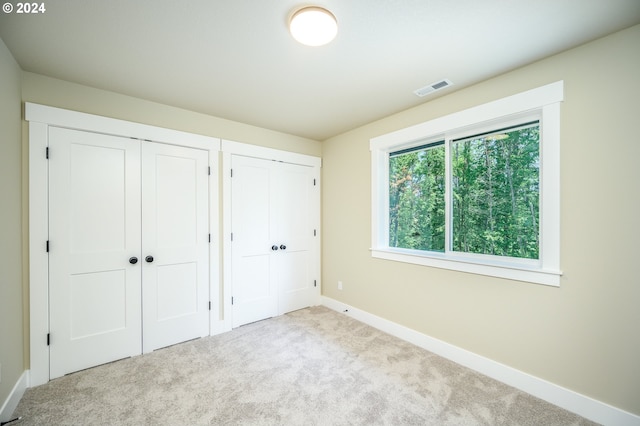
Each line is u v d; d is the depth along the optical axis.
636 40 1.42
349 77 1.95
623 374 1.45
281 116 2.72
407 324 2.53
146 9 1.28
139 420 1.52
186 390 1.79
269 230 3.14
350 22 1.38
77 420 1.52
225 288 2.77
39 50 1.62
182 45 1.58
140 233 2.30
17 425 1.48
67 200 1.99
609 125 1.50
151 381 1.89
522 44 1.57
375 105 2.44
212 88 2.12
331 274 3.48
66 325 1.98
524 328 1.80
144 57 1.70
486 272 1.99
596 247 1.54
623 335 1.46
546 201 1.71
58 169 1.96
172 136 2.46
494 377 1.92
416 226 2.69
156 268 2.38
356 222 3.11
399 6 1.28
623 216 1.46
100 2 1.23
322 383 1.86
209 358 2.21
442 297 2.26
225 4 1.25
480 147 2.20
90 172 2.09
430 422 1.51
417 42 1.55
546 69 1.71
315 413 1.57
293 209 3.36
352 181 3.16
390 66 1.81
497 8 1.29
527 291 1.79
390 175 2.94
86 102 2.06
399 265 2.61
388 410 1.60
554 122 1.68
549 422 1.51
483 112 2.00
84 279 2.06
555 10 1.30
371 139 2.90
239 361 2.15
